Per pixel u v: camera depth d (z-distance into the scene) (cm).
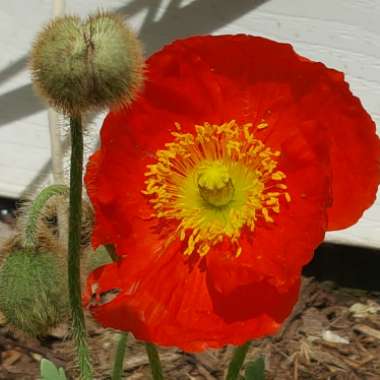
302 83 35
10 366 51
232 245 36
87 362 36
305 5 54
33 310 43
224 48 35
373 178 34
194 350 33
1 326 53
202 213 37
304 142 35
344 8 53
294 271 33
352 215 34
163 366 51
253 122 36
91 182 35
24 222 43
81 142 33
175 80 36
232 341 33
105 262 43
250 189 36
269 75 35
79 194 34
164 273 36
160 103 36
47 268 42
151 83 35
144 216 36
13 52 59
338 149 34
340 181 34
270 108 36
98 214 35
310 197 35
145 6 56
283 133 36
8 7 58
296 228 35
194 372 50
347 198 34
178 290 35
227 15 55
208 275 35
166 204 36
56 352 51
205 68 35
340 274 57
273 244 36
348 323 54
